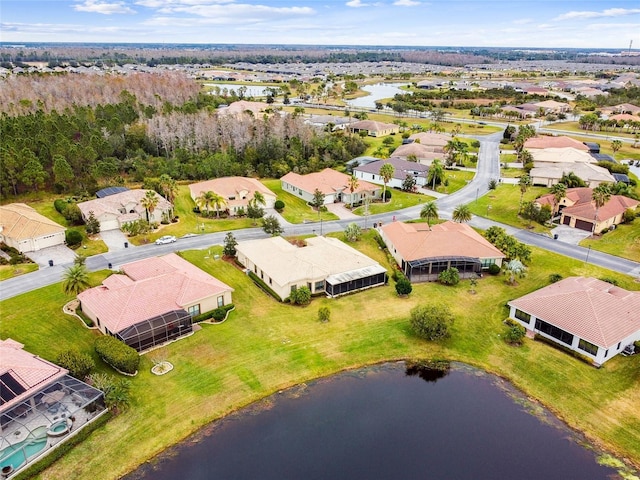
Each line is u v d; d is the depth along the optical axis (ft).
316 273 225.56
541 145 492.54
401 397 161.79
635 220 316.81
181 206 333.01
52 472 128.77
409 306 216.33
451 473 130.82
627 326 181.68
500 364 178.91
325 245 255.29
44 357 171.73
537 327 195.62
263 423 148.66
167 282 204.13
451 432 146.30
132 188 370.32
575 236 291.38
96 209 290.97
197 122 467.93
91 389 148.87
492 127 645.92
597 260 257.75
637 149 518.78
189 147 449.06
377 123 595.88
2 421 134.72
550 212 313.53
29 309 200.75
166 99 641.81
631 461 136.67
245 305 213.87
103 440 139.44
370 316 208.03
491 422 150.92
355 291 229.66
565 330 184.14
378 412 154.40
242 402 156.97
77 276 197.67
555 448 140.87
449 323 188.34
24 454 129.90
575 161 429.79
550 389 165.37
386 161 422.41
